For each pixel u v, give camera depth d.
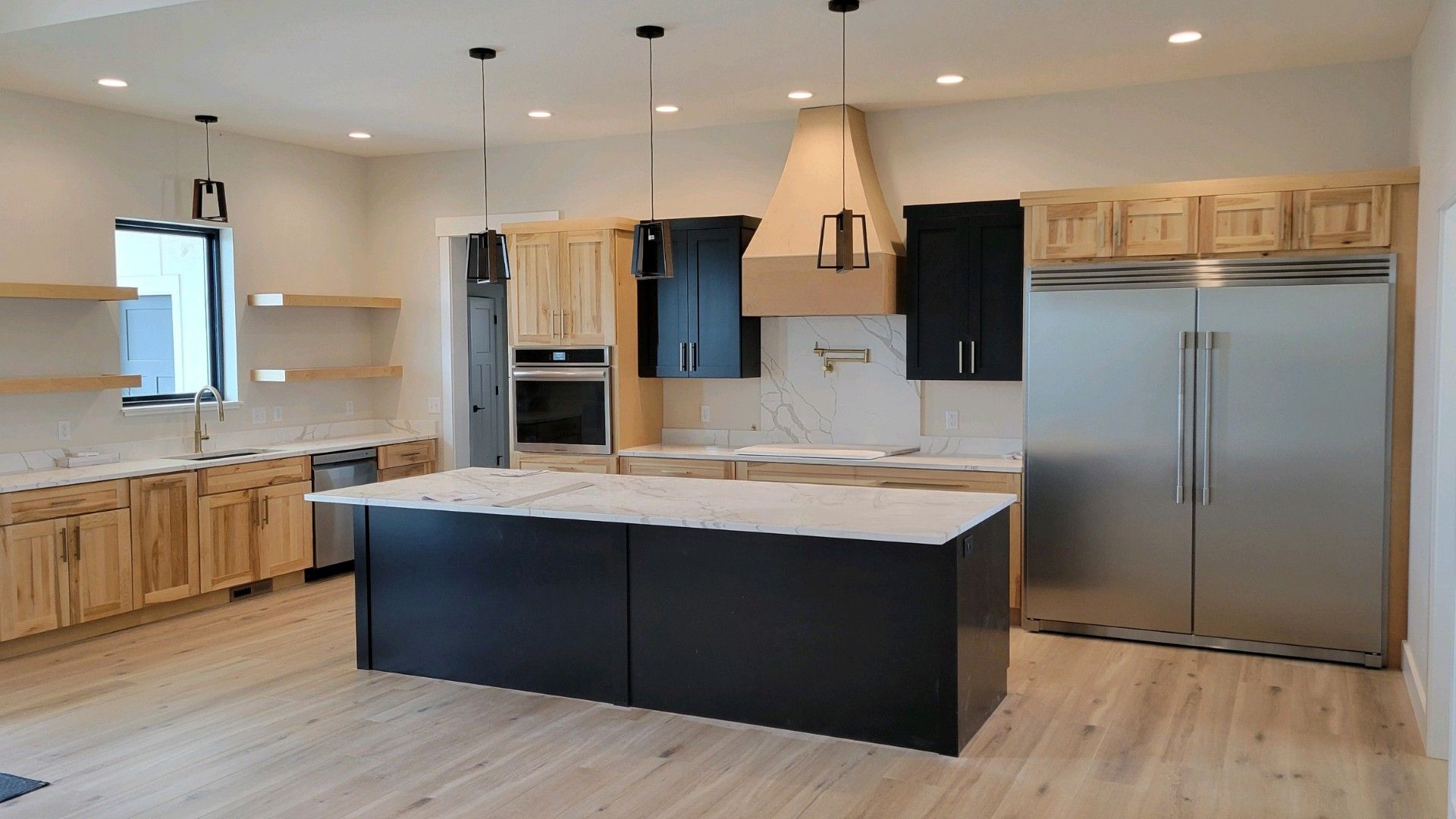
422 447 7.37
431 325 7.48
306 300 6.74
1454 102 3.51
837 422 6.43
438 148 7.26
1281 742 3.84
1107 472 5.20
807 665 3.94
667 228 4.29
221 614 5.88
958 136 6.00
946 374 5.81
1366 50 4.93
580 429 6.61
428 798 3.41
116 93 5.57
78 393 5.79
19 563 5.03
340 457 6.80
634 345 6.64
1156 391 5.08
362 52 4.79
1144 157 5.60
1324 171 5.25
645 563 4.21
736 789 3.46
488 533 4.52
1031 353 5.34
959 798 3.37
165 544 5.71
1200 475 5.00
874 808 3.30
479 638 4.57
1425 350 4.25
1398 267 4.67
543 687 4.45
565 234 6.55
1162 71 5.28
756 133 6.50
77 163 5.80
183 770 3.66
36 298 5.49
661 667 4.21
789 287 5.91
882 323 6.25
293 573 6.60
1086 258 5.26
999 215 5.63
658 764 3.67
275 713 4.24
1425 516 4.12
